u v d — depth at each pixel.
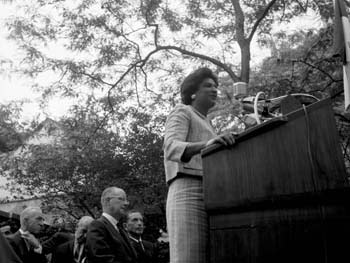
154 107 13.27
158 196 12.38
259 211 1.94
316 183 1.75
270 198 1.89
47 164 12.86
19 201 15.62
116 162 12.80
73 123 13.11
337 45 6.66
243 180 2.00
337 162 1.68
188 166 2.41
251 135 1.99
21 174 13.15
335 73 10.33
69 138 13.24
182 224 2.35
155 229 12.52
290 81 10.37
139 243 6.04
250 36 12.23
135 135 12.84
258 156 1.96
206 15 13.15
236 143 2.04
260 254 1.91
